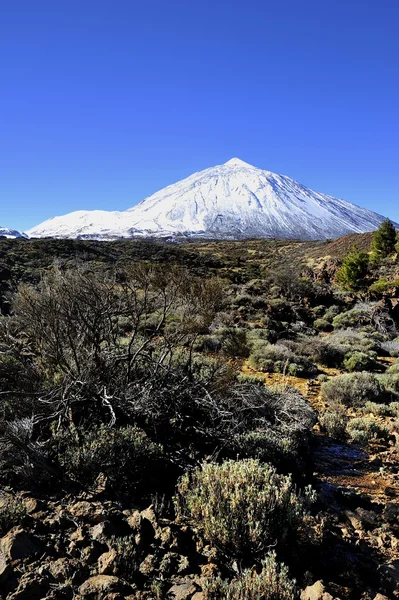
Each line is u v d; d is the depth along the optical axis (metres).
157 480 3.97
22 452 3.75
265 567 2.85
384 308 21.80
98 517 3.21
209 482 3.42
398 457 6.18
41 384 5.14
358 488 5.00
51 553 2.83
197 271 39.09
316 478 5.13
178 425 5.07
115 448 3.90
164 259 47.47
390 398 9.70
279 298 26.69
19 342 5.51
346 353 13.86
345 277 32.75
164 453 4.33
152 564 2.82
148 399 4.75
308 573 2.93
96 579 2.65
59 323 5.21
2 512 3.08
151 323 8.98
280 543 3.11
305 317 22.88
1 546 2.78
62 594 2.52
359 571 3.20
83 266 6.07
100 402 4.89
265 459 4.61
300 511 3.37
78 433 4.16
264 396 6.04
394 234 49.31
